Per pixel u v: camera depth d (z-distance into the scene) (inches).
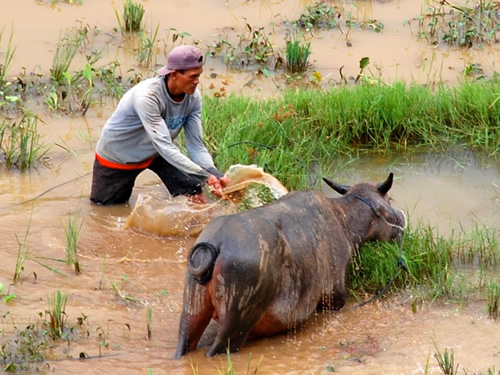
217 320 601.9
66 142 968.9
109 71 1104.2
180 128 806.5
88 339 624.4
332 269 674.2
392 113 988.6
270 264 601.3
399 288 721.6
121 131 799.7
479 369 608.1
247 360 604.4
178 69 757.3
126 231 802.2
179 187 834.2
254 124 942.4
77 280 710.5
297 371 595.5
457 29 1256.2
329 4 1353.3
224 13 1316.4
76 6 1316.4
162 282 719.7
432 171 934.4
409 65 1177.4
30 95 1067.3
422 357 621.6
